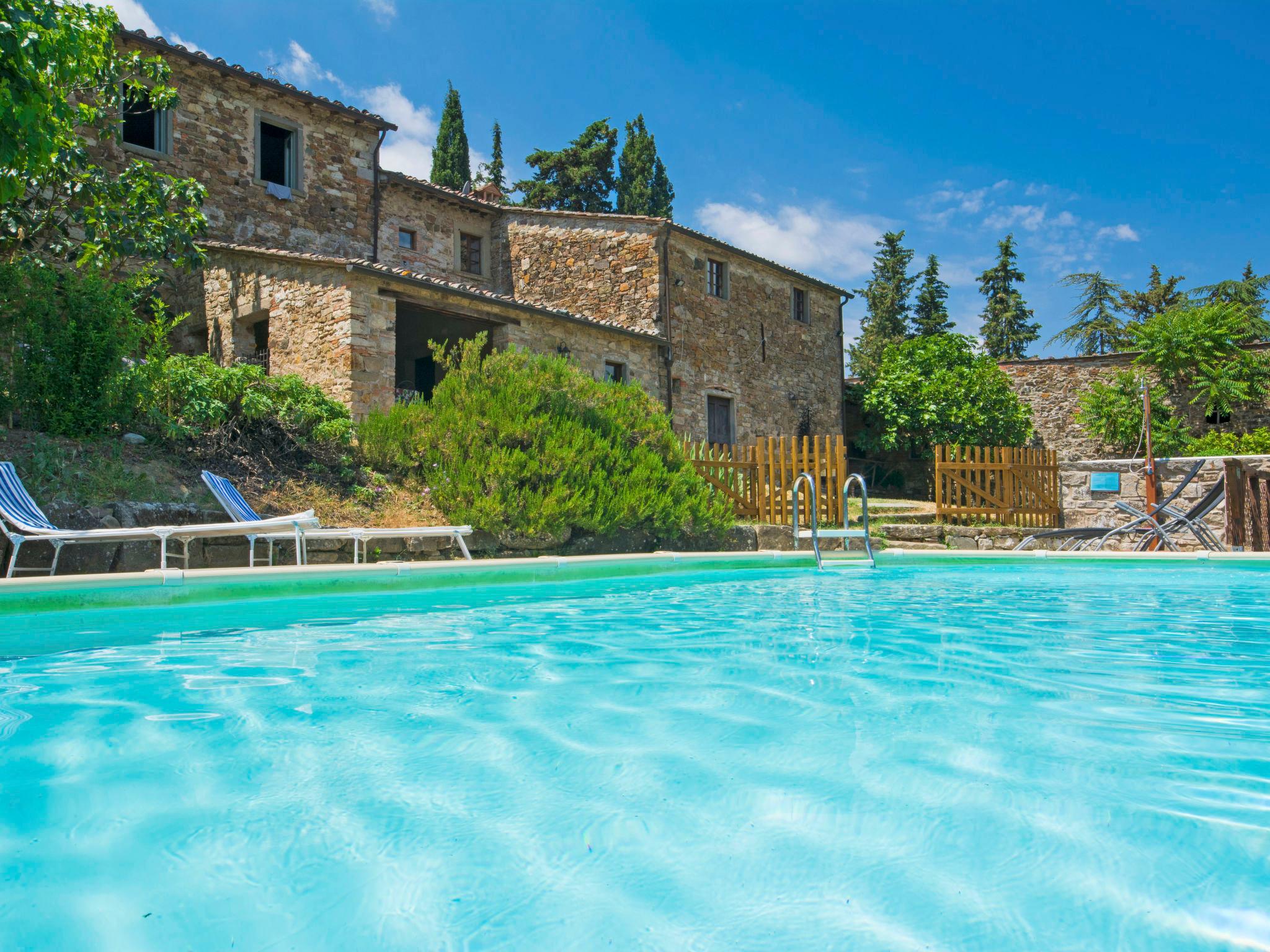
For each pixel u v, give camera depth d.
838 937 1.03
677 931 1.06
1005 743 1.93
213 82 13.25
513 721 2.18
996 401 19.73
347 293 10.77
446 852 1.31
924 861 1.27
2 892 1.17
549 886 1.19
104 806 1.52
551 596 5.43
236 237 13.41
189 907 1.13
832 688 2.60
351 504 8.17
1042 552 8.29
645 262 16.75
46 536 5.36
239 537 6.88
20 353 7.11
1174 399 20.12
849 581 6.64
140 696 2.44
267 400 8.53
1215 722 2.13
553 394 8.95
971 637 3.65
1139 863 1.25
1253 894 1.15
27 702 2.37
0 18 5.41
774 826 1.42
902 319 38.53
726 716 2.23
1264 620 4.23
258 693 2.50
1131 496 12.32
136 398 7.63
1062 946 1.00
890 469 21.30
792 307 20.58
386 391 11.11
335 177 14.86
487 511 7.73
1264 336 31.94
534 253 17.77
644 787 1.63
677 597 5.38
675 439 9.99
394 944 1.03
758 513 11.23
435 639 3.63
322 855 1.30
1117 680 2.73
